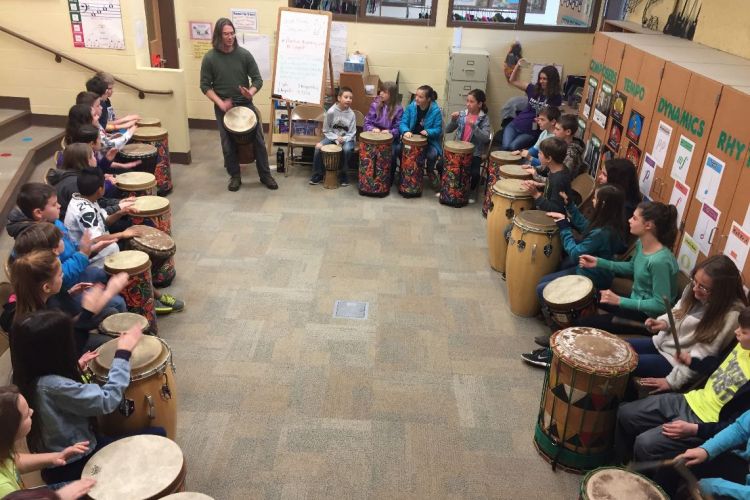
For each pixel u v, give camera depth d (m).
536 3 7.21
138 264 3.53
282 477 2.85
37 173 5.34
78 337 3.06
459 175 5.81
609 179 3.96
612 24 5.83
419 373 3.60
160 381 2.62
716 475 2.45
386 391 3.44
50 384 2.23
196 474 2.84
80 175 3.61
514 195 4.49
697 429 2.46
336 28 7.27
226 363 3.60
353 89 6.64
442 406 3.35
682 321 2.90
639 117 4.16
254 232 5.22
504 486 2.85
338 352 3.75
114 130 5.39
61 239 2.99
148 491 2.11
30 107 6.39
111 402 2.32
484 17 7.27
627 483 2.26
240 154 6.05
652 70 3.97
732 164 2.98
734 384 2.48
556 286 3.56
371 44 7.34
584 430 2.82
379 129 6.23
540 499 2.79
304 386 3.45
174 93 6.38
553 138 4.21
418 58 7.41
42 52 6.21
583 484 2.25
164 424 2.69
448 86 7.20
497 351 3.83
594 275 3.71
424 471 2.92
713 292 2.66
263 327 3.96
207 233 5.16
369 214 5.71
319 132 6.68
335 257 4.88
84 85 6.34
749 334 2.34
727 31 4.14
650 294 3.27
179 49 7.35
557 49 7.33
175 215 5.46
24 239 2.83
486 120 6.05
